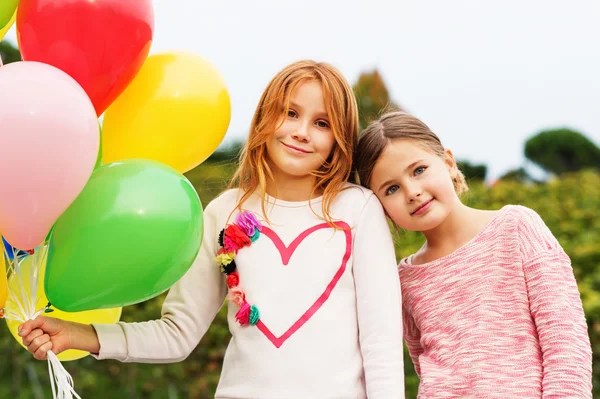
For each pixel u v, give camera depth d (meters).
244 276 2.01
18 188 1.62
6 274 1.92
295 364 1.90
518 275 2.02
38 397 4.47
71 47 1.77
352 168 2.20
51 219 1.69
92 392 4.59
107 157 1.98
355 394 1.91
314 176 2.12
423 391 2.01
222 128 2.02
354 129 2.14
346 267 2.00
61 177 1.63
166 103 1.93
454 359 2.01
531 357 1.96
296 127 2.05
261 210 2.10
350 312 1.98
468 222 2.15
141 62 1.87
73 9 1.75
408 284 2.17
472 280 2.06
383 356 1.91
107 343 1.96
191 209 1.81
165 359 2.05
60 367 1.83
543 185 5.69
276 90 2.08
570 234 5.10
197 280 2.11
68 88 1.67
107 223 1.73
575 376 1.87
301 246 2.01
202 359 4.76
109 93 1.86
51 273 1.77
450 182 2.12
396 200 2.11
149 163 1.84
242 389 1.93
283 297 1.96
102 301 1.79
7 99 1.60
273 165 2.13
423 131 2.14
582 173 5.89
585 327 1.95
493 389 1.94
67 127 1.62
